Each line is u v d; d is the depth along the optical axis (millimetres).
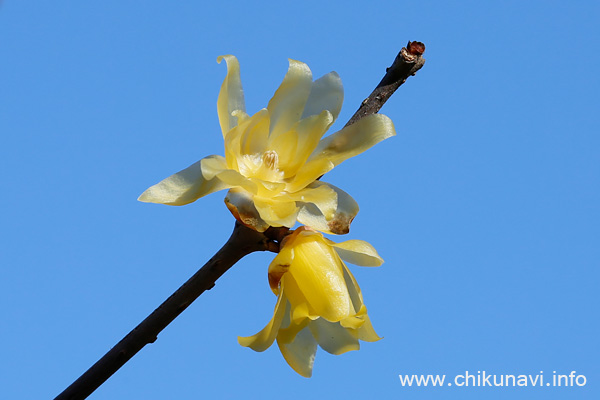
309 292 310
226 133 313
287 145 316
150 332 315
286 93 316
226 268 313
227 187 310
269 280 311
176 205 306
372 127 315
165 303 314
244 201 310
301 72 316
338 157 316
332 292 310
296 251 311
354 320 310
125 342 315
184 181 308
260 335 311
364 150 315
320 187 312
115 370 315
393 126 315
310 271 311
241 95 314
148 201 306
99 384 316
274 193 311
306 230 313
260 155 316
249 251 313
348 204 316
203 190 308
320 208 310
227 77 312
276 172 315
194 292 314
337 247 314
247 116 312
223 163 310
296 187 314
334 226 315
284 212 308
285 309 316
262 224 309
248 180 307
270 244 313
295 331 312
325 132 315
